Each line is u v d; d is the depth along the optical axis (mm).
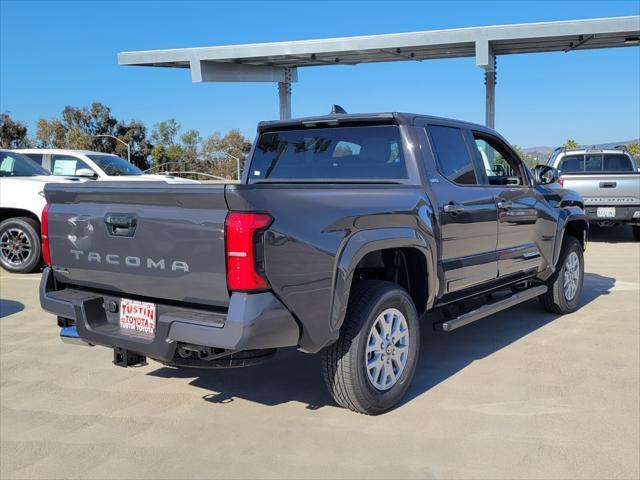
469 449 3502
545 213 6070
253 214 3197
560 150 14297
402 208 4145
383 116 4625
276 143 5297
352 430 3783
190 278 3381
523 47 17094
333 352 3822
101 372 4965
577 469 3260
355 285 3996
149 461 3432
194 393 4469
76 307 3852
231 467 3344
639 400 4195
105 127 66188
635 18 14477
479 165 5285
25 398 4402
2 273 9648
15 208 9453
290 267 3355
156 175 12812
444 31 15758
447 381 4617
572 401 4188
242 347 3201
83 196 3877
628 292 7840
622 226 16875
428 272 4391
